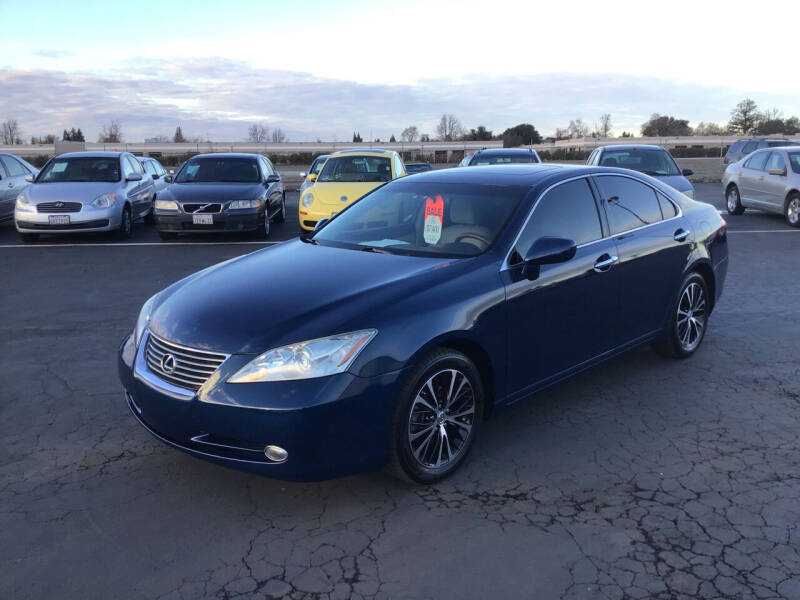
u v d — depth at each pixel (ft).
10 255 32.96
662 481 11.16
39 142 220.43
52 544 9.50
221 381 9.86
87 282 26.58
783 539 9.50
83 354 17.72
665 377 15.90
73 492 10.89
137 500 10.66
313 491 10.94
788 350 17.80
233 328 10.31
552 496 10.73
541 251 11.95
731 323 20.36
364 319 10.19
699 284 16.94
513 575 8.79
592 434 12.95
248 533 9.77
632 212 15.16
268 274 12.19
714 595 8.38
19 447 12.46
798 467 11.59
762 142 83.51
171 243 36.94
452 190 14.11
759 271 28.02
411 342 10.30
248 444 9.86
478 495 10.78
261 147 219.61
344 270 12.01
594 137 235.61
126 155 42.50
